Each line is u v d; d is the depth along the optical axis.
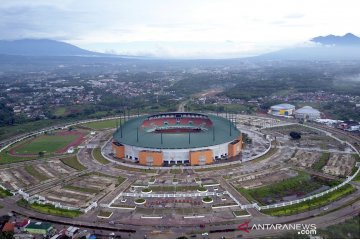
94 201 187.62
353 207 172.38
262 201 185.25
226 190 198.38
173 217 166.88
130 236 149.88
